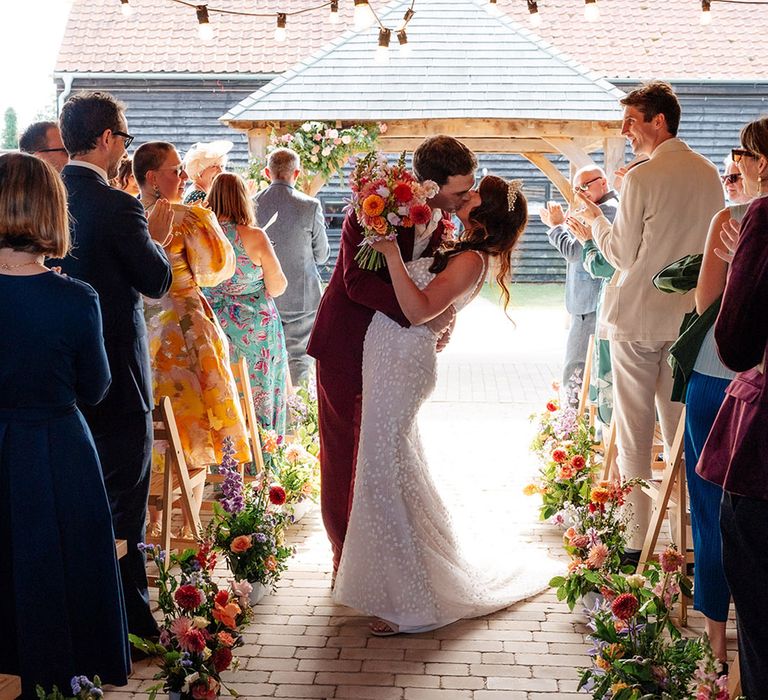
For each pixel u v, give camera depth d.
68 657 2.84
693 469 3.37
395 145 9.38
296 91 8.47
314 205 6.57
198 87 15.95
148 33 16.41
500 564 4.24
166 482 4.18
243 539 3.93
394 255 3.58
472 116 8.21
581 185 5.76
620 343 4.30
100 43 16.19
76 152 3.44
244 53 16.14
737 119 16.44
